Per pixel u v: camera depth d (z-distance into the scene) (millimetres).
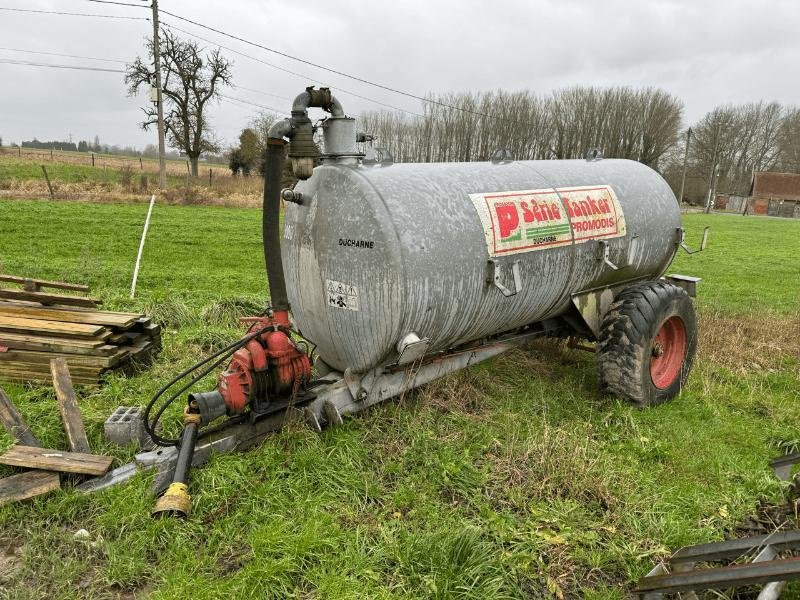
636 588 2877
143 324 5273
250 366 3662
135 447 3785
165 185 26047
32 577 2781
